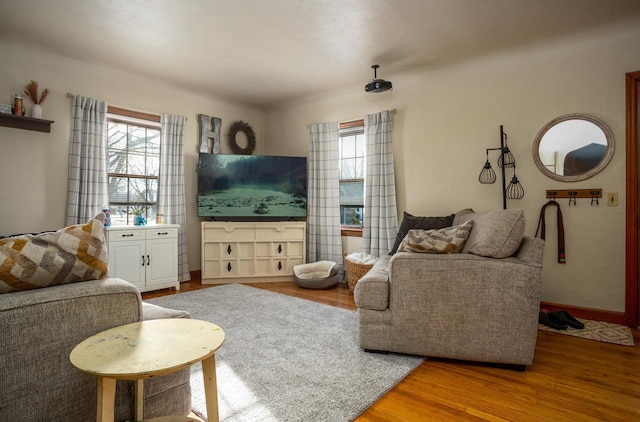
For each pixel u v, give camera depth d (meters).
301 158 4.78
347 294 3.85
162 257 3.90
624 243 2.85
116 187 4.07
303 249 4.64
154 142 4.38
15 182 3.24
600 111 2.96
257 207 4.61
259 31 3.01
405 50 3.35
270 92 4.62
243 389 1.77
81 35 3.09
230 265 4.42
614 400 1.70
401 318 2.15
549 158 3.17
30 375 1.07
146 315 1.48
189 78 4.13
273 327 2.71
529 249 2.05
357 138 4.61
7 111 3.10
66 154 3.54
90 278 1.35
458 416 1.56
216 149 4.82
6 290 1.15
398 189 4.11
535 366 2.08
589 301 2.99
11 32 3.04
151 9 2.67
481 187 3.54
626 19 2.78
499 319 2.01
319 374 1.94
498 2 2.56
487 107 3.51
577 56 3.06
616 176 2.88
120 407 1.25
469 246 2.29
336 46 3.28
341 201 4.77
